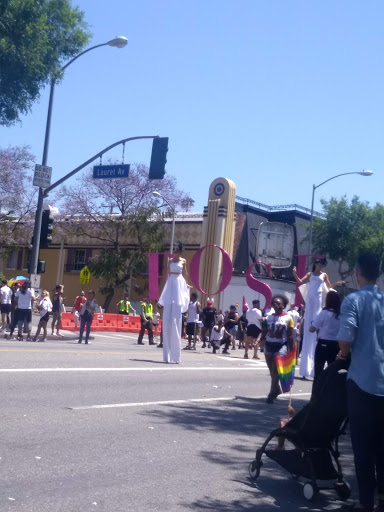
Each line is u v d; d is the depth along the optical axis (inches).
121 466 266.4
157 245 1749.5
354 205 1873.8
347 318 218.5
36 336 877.8
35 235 991.6
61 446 287.4
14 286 958.4
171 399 439.8
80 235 1860.2
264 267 1813.5
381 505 224.1
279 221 1957.4
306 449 247.9
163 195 1770.4
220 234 1679.4
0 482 231.3
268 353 469.1
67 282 1998.0
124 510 215.0
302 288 603.2
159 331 1405.0
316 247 1900.8
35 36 1018.1
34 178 979.3
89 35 1115.3
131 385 479.5
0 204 1823.3
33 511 205.6
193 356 821.2
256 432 363.6
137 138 913.5
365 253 230.7
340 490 249.1
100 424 338.0
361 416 216.8
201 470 274.5
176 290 676.1
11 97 1053.2
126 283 1839.3
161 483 249.6
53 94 1011.3
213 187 1718.8
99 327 1362.0
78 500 219.9
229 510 227.9
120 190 1776.6
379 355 217.5
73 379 475.5
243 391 522.0
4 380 441.4
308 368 621.9
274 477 276.1
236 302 1705.2
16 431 306.3
